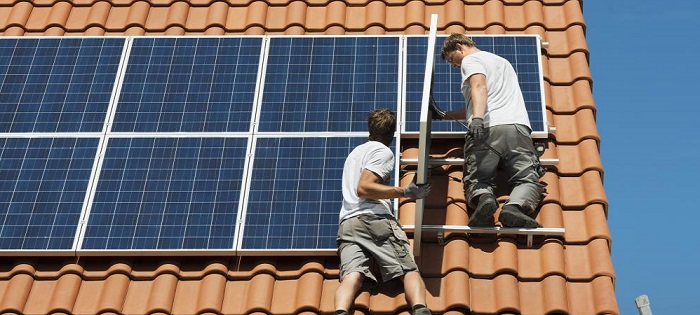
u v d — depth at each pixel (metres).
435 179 9.59
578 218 9.20
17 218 9.16
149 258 9.07
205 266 8.97
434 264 8.81
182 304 8.70
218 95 10.11
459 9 11.49
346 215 8.59
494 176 9.15
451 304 8.41
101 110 10.03
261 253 8.83
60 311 8.66
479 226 8.93
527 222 8.86
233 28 11.42
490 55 9.45
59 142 9.77
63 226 9.09
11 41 10.83
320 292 8.65
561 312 8.34
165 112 9.97
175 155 9.57
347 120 9.77
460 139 9.89
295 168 9.38
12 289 8.82
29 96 10.22
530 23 11.30
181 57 10.54
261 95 10.06
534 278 8.68
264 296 8.63
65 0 11.91
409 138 9.81
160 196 9.25
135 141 9.73
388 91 10.05
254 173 9.36
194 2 11.78
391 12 11.57
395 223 8.55
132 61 10.52
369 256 8.52
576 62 10.76
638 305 8.37
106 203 9.23
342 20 11.41
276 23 11.43
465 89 9.27
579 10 11.48
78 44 10.74
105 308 8.63
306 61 10.41
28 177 9.48
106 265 9.02
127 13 11.66
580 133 9.98
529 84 10.08
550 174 9.55
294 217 9.00
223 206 9.14
